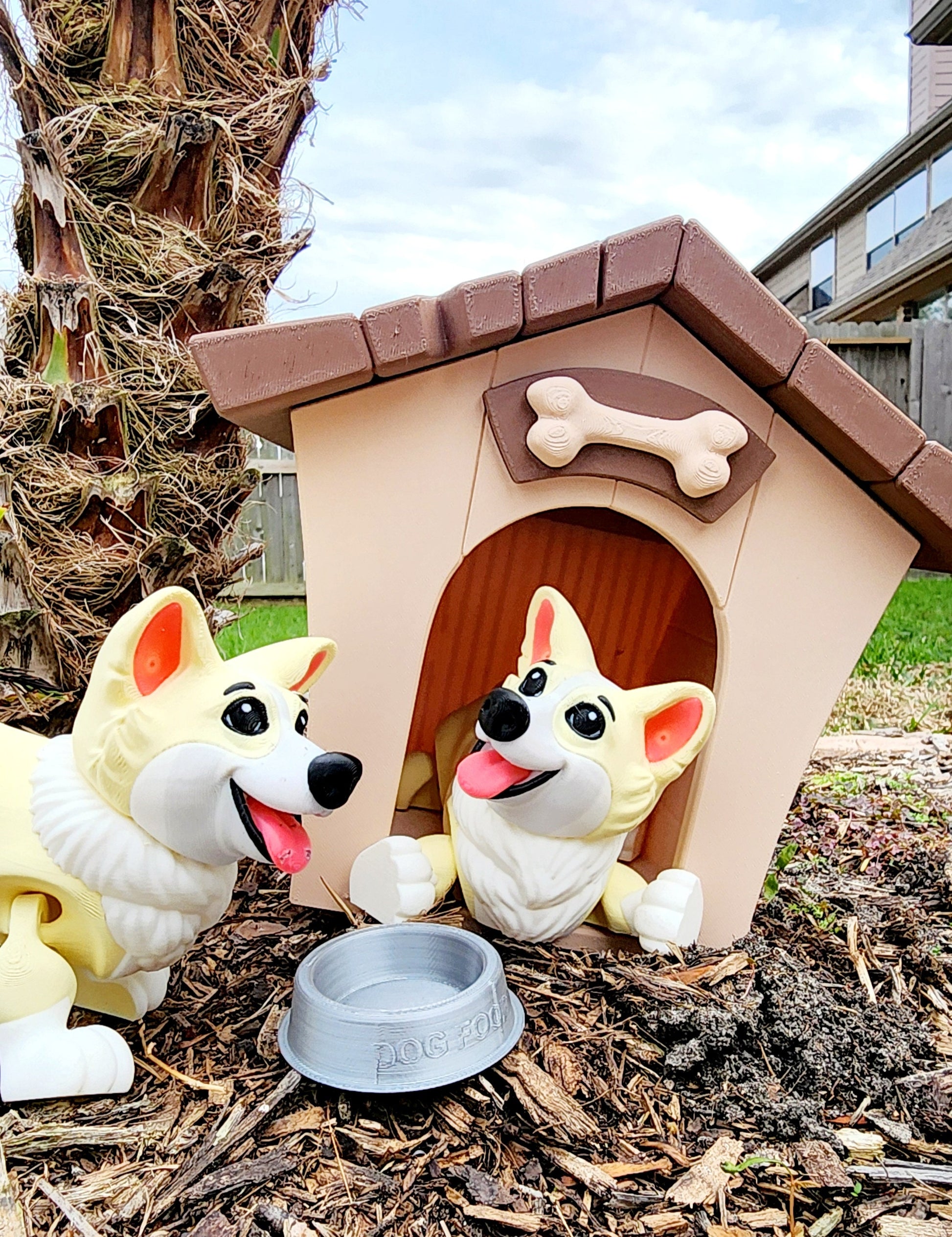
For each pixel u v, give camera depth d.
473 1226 0.24
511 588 0.49
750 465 0.35
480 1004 0.29
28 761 0.28
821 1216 0.25
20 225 0.43
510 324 0.32
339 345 0.32
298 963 0.35
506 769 0.33
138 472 0.41
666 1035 0.31
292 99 0.43
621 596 0.50
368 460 0.35
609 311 0.34
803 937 0.40
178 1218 0.24
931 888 0.47
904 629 1.21
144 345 0.41
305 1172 0.25
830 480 0.36
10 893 0.28
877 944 0.39
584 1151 0.27
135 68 0.41
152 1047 0.30
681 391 0.35
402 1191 0.25
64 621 0.41
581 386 0.34
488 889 0.35
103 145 0.40
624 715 0.34
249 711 0.27
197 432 0.44
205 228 0.42
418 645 0.36
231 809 0.27
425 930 0.33
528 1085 0.28
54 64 0.40
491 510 0.35
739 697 0.37
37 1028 0.27
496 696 0.32
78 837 0.27
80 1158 0.26
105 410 0.41
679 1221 0.24
